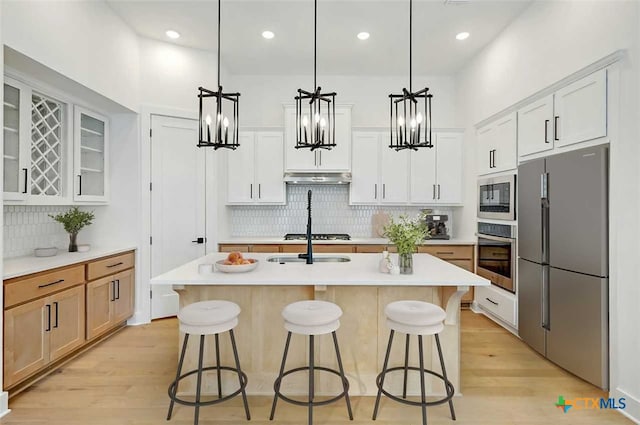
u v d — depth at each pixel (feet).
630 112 7.23
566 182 8.68
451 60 14.58
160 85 12.78
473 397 7.77
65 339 9.07
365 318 8.09
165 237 12.91
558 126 9.35
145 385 8.27
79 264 9.60
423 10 10.91
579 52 8.63
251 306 8.14
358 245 14.37
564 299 8.77
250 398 7.86
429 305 7.09
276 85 16.02
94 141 12.05
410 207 16.20
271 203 15.17
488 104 13.09
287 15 11.19
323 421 6.95
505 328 12.08
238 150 15.12
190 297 8.13
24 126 9.03
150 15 11.20
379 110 16.19
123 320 11.73
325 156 14.90
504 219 11.76
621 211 7.39
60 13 8.81
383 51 13.73
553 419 7.00
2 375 7.11
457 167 15.21
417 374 8.01
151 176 12.66
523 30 10.94
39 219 10.80
